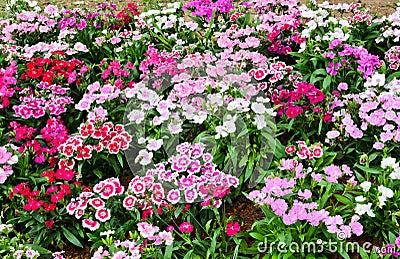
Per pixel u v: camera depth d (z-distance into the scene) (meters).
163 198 1.14
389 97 1.25
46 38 1.74
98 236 1.12
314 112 1.31
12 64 1.48
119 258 1.01
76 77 1.48
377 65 1.41
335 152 1.22
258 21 1.63
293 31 1.57
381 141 1.24
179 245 1.08
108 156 1.27
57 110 1.36
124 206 1.12
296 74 1.40
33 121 1.40
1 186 1.19
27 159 1.24
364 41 1.54
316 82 1.46
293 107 1.28
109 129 1.26
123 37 1.64
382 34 1.56
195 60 1.42
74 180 1.24
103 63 1.52
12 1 1.85
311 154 1.14
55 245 1.15
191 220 1.15
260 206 1.09
